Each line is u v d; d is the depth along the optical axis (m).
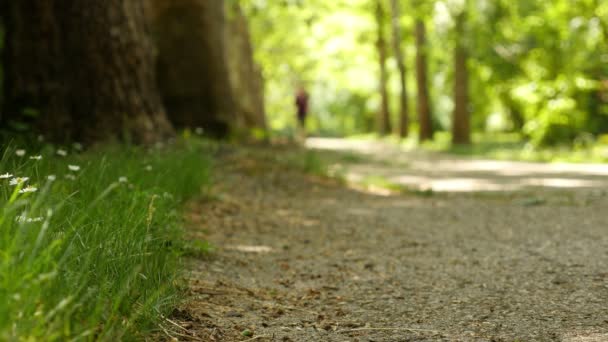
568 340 3.60
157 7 15.93
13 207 2.67
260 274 5.41
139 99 10.84
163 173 6.76
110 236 3.59
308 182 11.75
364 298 4.70
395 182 14.00
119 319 3.13
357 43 44.50
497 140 36.38
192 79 15.99
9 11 10.48
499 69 26.66
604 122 26.61
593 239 6.67
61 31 10.41
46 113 10.17
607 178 13.79
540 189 12.00
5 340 2.21
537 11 23.86
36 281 2.43
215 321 3.89
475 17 26.62
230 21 25.02
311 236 7.37
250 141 16.25
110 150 8.07
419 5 30.25
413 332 3.84
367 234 7.55
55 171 5.46
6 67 10.49
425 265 5.83
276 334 3.76
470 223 8.20
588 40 22.83
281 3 21.02
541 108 22.91
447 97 54.22
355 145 30.66
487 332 3.80
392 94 57.03
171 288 3.93
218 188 9.52
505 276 5.25
